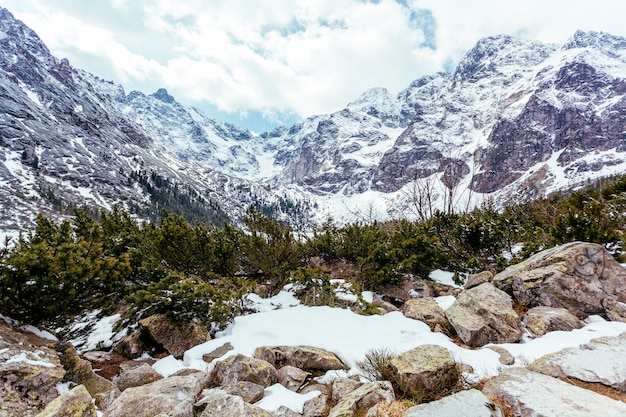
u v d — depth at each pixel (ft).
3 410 13.98
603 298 24.21
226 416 13.25
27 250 21.09
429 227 48.96
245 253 38.47
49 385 16.24
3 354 16.05
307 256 47.75
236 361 19.08
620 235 32.83
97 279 22.97
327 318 26.86
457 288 37.58
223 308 26.61
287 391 17.38
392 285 38.04
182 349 24.12
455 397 13.85
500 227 41.81
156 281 32.42
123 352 24.95
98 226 35.19
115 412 14.51
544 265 27.91
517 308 27.04
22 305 19.99
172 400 15.30
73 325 30.45
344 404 14.55
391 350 20.80
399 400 15.19
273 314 28.37
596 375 15.21
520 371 16.08
